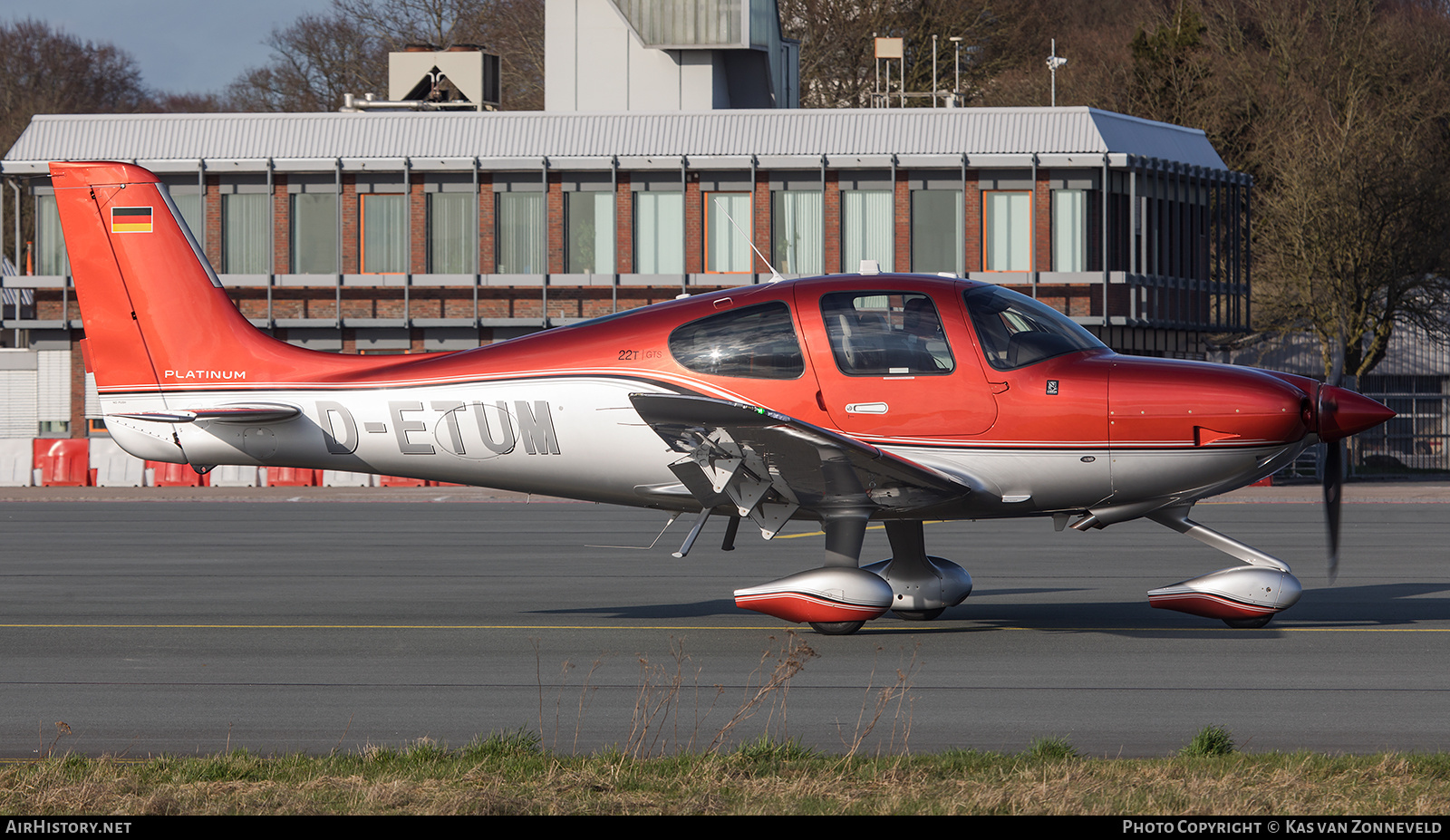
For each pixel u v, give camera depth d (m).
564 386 38.50
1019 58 189.62
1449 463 125.81
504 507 84.12
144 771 22.23
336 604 43.66
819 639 36.66
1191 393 35.53
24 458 100.56
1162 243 114.19
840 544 37.12
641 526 71.38
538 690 30.39
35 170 110.12
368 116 112.38
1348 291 122.00
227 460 41.59
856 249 108.62
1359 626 38.19
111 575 51.09
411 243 110.94
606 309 110.12
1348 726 26.44
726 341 37.38
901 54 139.62
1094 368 36.44
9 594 46.25
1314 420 35.91
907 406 36.34
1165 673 31.61
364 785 21.19
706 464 35.34
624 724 26.98
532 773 21.95
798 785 21.11
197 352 41.31
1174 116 157.12
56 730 26.67
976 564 53.06
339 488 97.75
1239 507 84.06
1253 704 28.33
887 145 108.25
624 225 109.62
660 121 110.38
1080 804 19.86
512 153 110.19
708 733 26.20
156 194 41.53
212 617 41.12
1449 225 120.25
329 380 40.47
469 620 40.47
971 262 107.62
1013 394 36.09
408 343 111.31
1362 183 120.12
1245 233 126.50
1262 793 20.30
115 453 100.50
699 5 118.44
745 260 109.06
